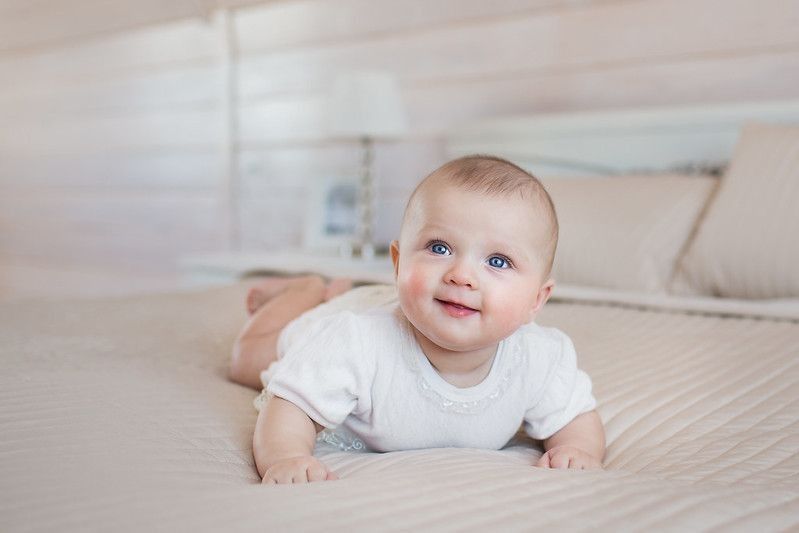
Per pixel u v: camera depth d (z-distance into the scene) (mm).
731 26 2201
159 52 3746
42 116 4379
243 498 583
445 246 763
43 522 525
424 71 2859
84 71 4113
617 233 1854
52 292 4461
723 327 1345
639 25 2365
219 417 871
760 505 607
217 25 3445
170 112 3744
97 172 4137
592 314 1503
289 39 3246
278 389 803
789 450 806
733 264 1642
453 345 757
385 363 809
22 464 638
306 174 3270
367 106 2561
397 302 968
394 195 2975
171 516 540
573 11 2490
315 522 533
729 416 926
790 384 1013
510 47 2643
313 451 837
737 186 1711
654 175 2008
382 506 570
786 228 1580
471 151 2584
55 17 4121
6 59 4504
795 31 2102
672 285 1765
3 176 4660
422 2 2830
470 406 824
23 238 4602
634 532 534
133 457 690
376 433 839
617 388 1027
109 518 534
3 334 1268
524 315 784
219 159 3541
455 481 639
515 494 607
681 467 782
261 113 3385
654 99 2357
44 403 832
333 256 2682
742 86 2197
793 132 1722
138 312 1564
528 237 772
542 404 864
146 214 3928
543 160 2420
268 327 1106
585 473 676
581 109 2510
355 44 3043
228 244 3539
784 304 1430
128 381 972
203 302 1701
